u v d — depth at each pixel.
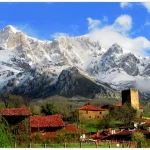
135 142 107.69
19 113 115.88
